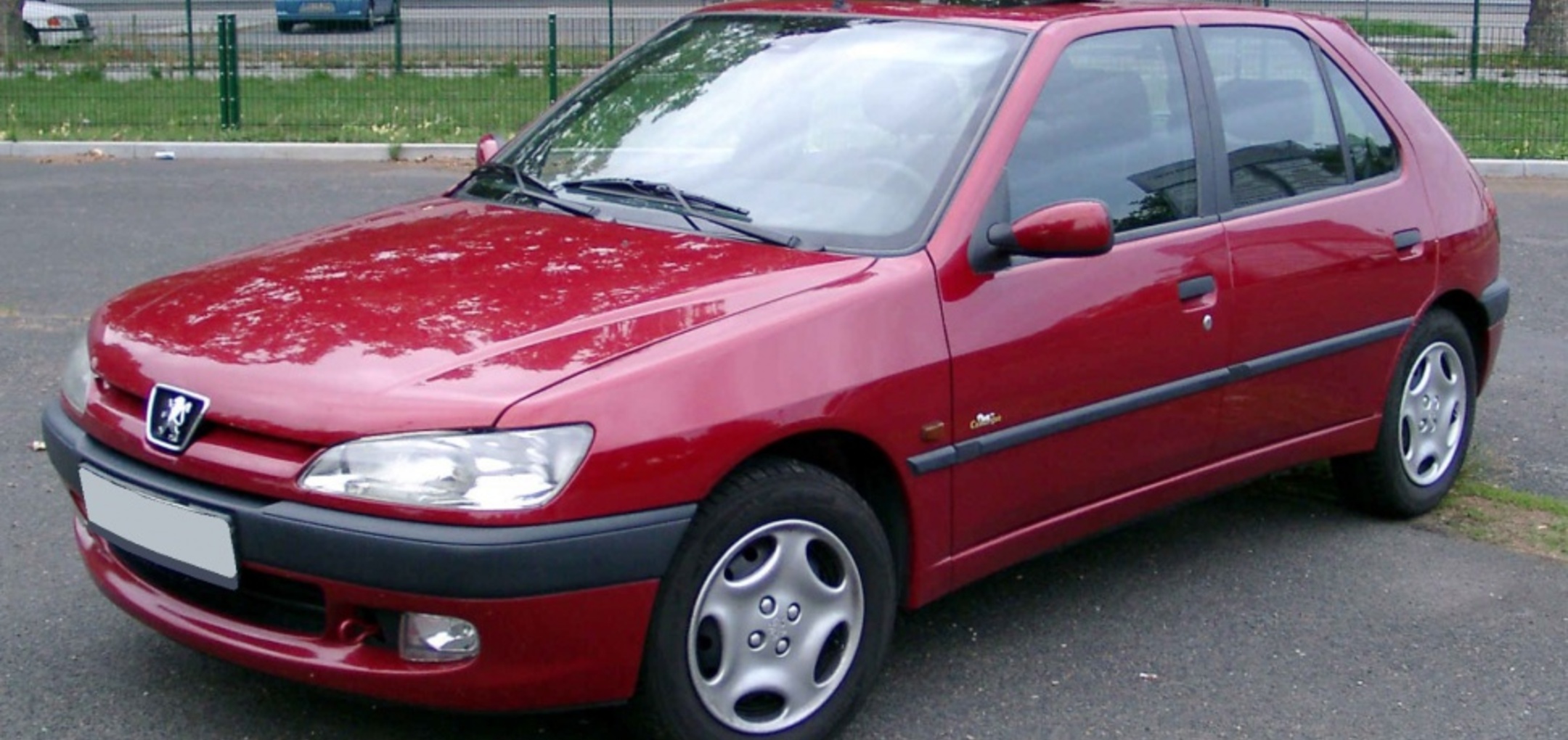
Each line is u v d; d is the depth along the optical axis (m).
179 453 3.67
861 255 4.20
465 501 3.42
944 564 4.31
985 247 4.28
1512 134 15.98
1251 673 4.68
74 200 12.14
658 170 4.74
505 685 3.52
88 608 4.80
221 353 3.77
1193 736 4.28
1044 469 4.48
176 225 11.23
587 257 4.21
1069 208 4.20
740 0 5.78
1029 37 4.73
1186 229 4.86
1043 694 4.49
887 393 4.00
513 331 3.73
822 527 3.92
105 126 15.80
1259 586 5.32
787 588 3.89
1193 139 5.00
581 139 5.06
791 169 4.55
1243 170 5.12
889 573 4.11
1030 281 4.37
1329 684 4.62
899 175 4.41
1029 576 5.35
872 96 4.70
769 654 3.90
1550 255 11.09
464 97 17.50
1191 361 4.83
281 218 11.62
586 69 18.69
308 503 3.49
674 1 21.48
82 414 4.02
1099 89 4.79
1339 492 6.06
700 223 4.43
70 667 4.42
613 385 3.55
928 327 4.11
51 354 7.70
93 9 24.06
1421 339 5.81
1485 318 6.12
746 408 3.71
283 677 3.69
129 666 4.43
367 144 15.00
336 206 12.23
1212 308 4.87
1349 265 5.37
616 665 3.61
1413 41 18.81
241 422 3.59
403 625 3.52
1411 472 5.89
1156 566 5.48
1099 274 4.54
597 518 3.50
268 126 15.94
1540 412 7.43
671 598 3.66
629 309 3.83
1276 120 5.33
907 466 4.10
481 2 22.59
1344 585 5.35
